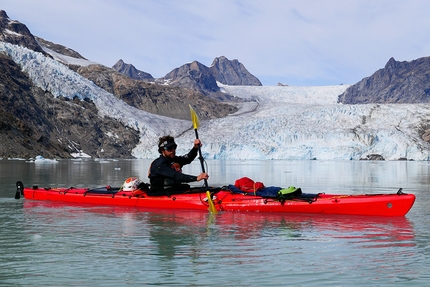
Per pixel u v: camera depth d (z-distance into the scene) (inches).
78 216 374.9
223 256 235.1
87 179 976.9
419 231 307.3
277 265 216.4
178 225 330.6
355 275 199.5
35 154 3331.7
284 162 2883.9
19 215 381.4
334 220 353.1
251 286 184.9
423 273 202.4
